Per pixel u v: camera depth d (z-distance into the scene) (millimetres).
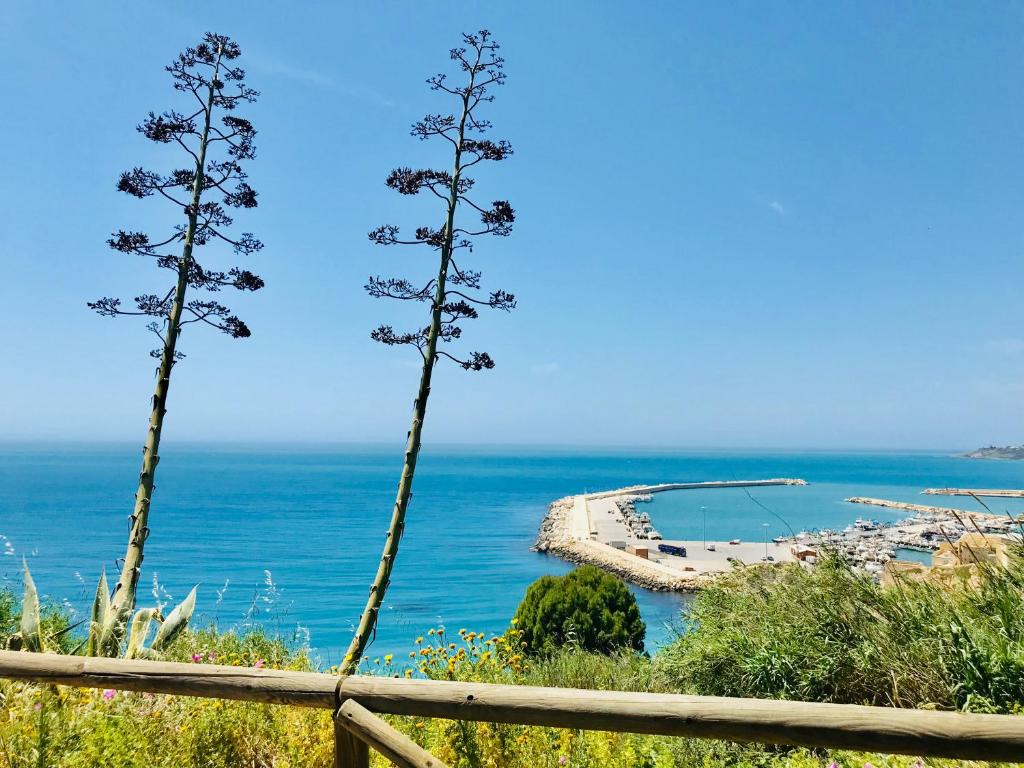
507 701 1660
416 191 5562
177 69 5781
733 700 1483
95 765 2645
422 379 5371
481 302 5461
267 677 1985
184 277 5387
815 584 5039
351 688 1866
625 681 6215
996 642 3598
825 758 3404
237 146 5824
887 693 3852
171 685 2074
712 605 6027
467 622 26125
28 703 2711
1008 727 1277
